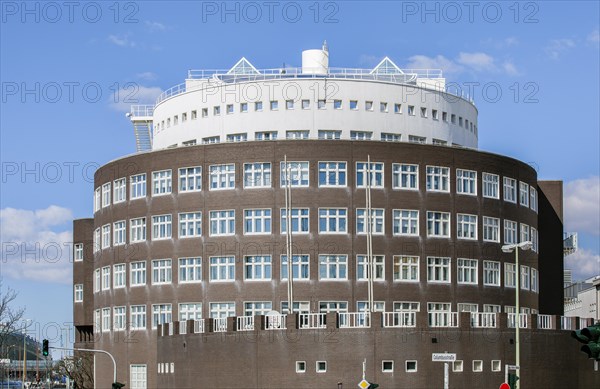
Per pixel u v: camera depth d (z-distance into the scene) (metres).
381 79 89.19
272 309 76.81
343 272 77.06
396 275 77.81
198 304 79.25
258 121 85.31
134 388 83.12
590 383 74.50
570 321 75.00
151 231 82.69
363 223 77.62
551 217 92.94
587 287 132.62
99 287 89.06
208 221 79.56
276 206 77.69
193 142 88.00
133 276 83.94
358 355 66.75
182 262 80.56
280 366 67.94
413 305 77.88
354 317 69.12
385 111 86.00
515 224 84.19
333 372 66.81
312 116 84.75
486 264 81.38
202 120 87.56
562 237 92.88
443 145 80.31
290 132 84.81
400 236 78.19
